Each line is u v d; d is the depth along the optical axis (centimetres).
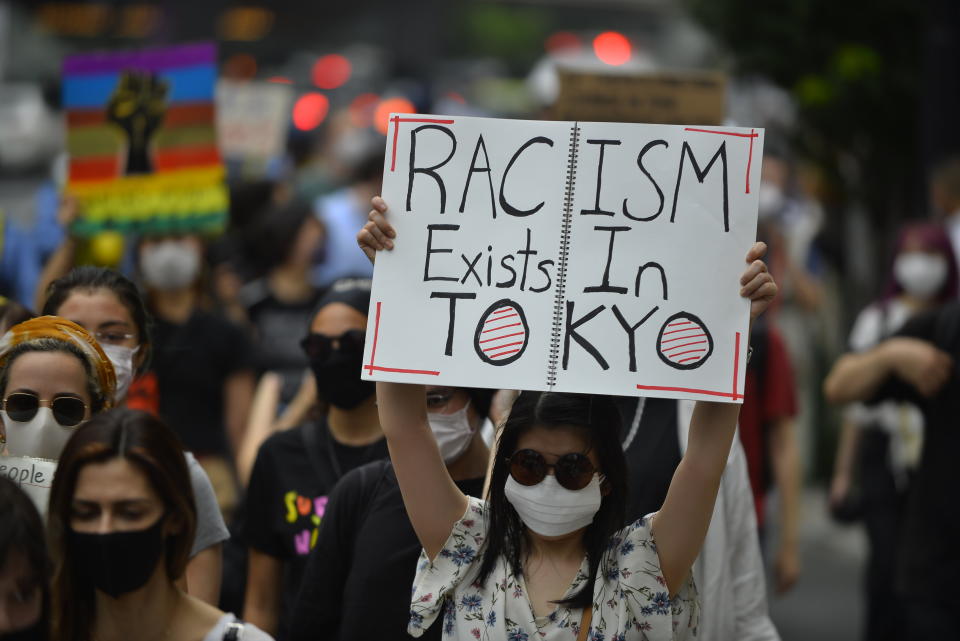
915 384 1296
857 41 2530
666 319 787
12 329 877
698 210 797
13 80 4406
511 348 793
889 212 2681
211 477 1466
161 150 1520
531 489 793
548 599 808
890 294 1633
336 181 3209
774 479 1351
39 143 4128
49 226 2188
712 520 969
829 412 2780
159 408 1474
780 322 2420
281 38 4841
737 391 776
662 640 798
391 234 810
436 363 795
